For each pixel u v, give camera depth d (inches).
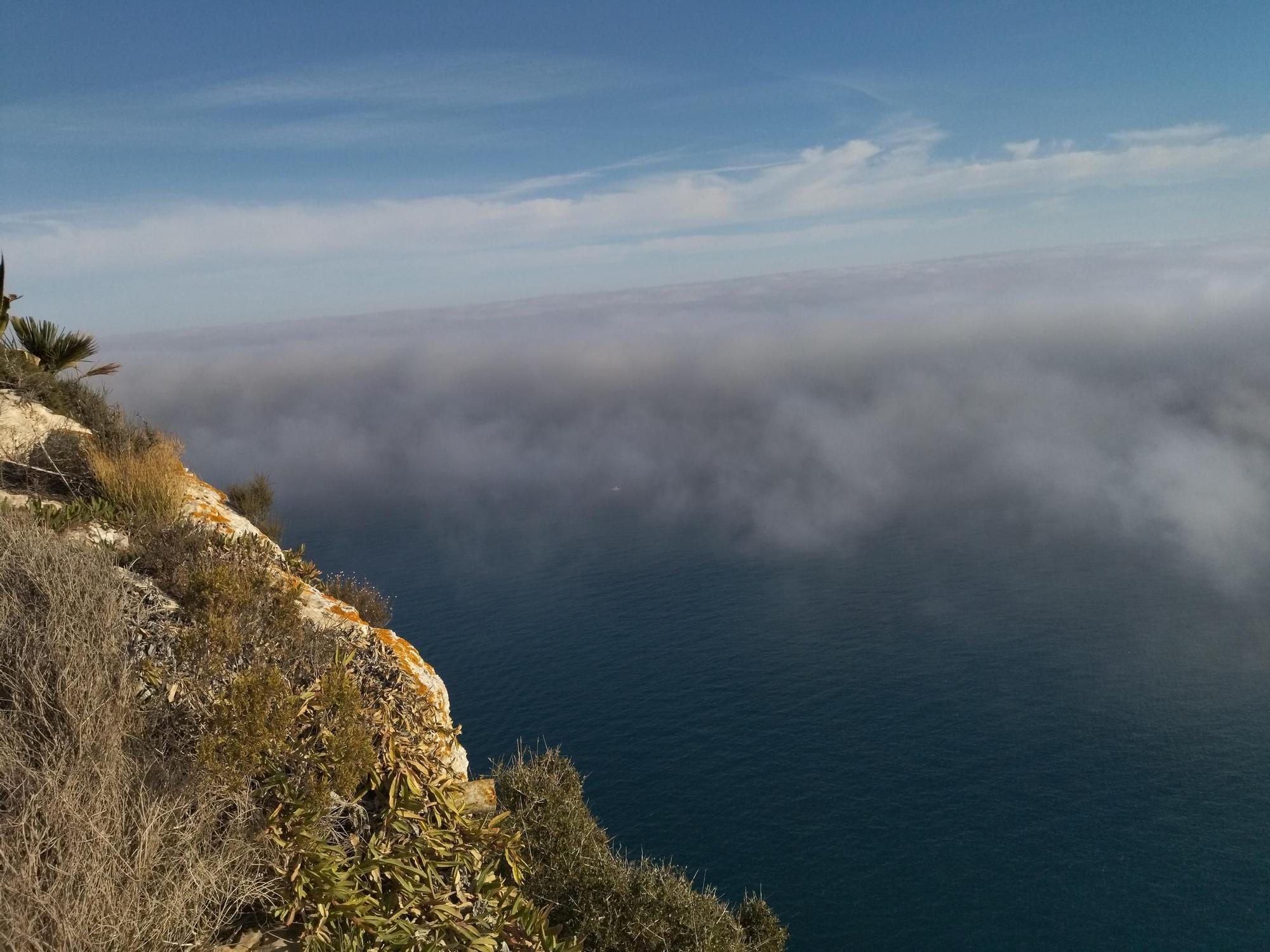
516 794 251.0
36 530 202.2
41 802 124.2
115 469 305.4
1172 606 6289.4
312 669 204.7
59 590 170.1
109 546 227.6
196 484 382.3
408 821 182.5
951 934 2492.6
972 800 3390.7
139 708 161.3
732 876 2812.5
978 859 2928.2
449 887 176.4
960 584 7475.4
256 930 145.3
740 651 5541.3
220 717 162.6
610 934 227.3
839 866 2871.6
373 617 363.9
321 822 167.2
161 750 153.3
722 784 3538.4
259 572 238.7
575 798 263.7
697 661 5324.8
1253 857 2844.5
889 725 4239.7
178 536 250.2
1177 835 3058.6
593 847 252.4
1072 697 4571.9
